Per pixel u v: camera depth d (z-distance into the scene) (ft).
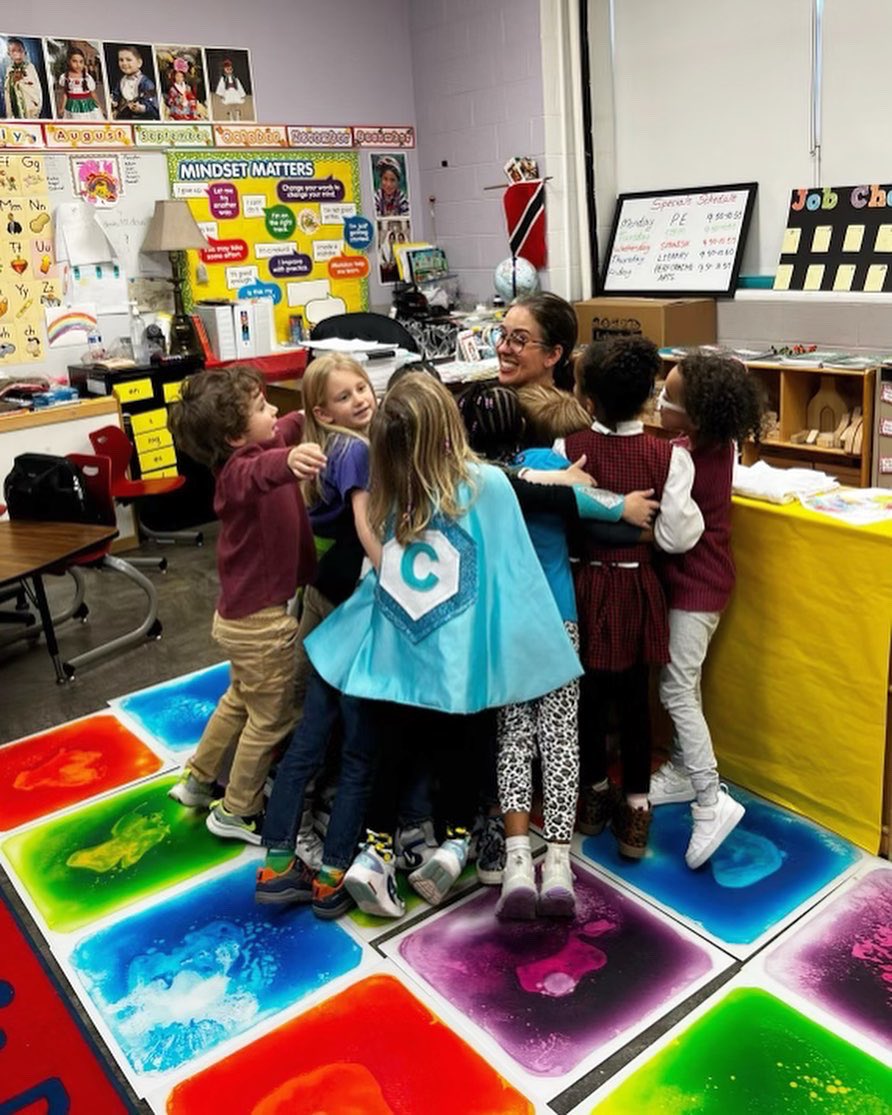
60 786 9.49
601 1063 5.89
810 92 14.64
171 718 10.75
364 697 6.84
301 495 7.59
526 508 6.95
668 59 16.37
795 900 7.20
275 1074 5.97
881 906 7.09
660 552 7.57
